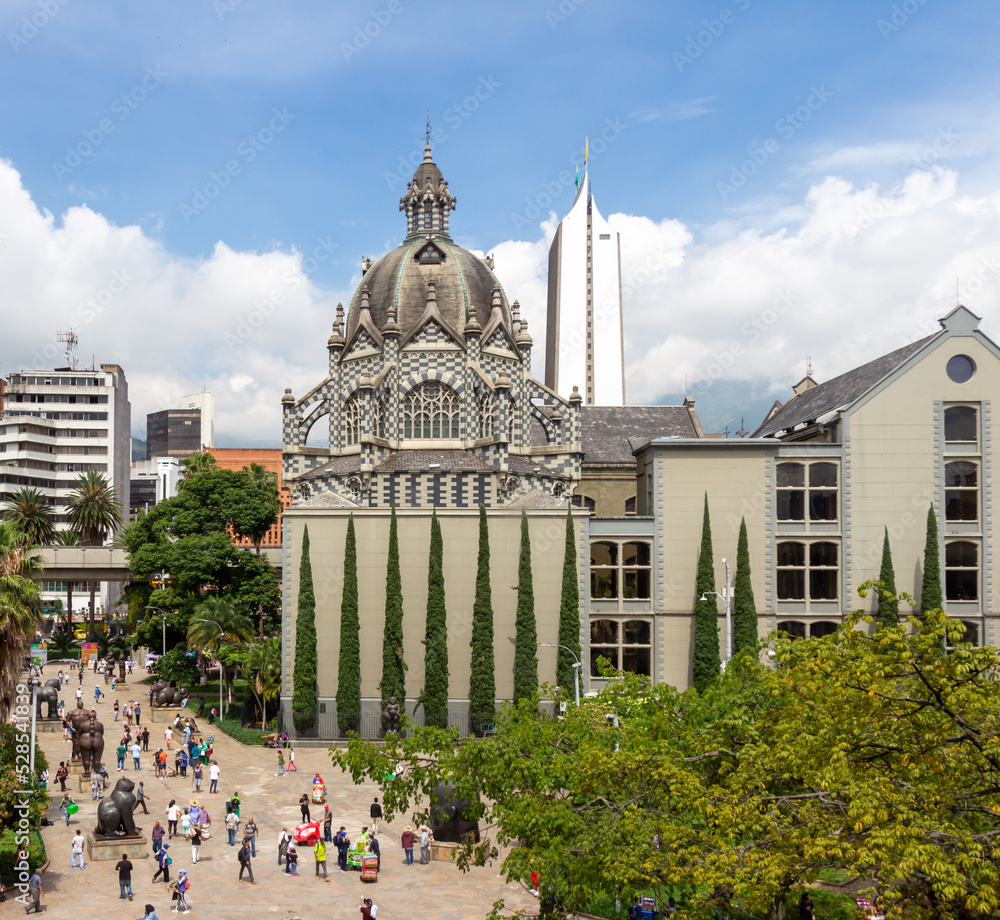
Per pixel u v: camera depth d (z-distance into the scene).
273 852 44.00
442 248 88.75
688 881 25.00
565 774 27.34
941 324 70.94
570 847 25.36
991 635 69.06
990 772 20.61
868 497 70.38
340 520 71.69
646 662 70.44
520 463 82.56
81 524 129.75
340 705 69.06
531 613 68.50
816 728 25.97
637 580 71.38
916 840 18.81
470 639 70.38
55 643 123.56
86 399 186.25
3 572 42.75
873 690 21.69
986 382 70.38
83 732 57.88
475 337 82.19
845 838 21.92
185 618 86.88
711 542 69.19
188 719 73.12
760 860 21.64
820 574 70.75
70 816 49.28
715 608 67.50
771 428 90.56
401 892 38.31
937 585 67.81
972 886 18.72
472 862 42.00
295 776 59.31
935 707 21.12
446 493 76.69
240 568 91.00
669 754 27.75
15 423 179.75
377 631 71.00
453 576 70.75
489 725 67.12
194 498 90.94
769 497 70.44
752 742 28.55
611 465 90.12
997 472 69.88
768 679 28.23
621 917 34.56
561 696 35.66
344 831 41.91
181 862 42.34
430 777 26.92
